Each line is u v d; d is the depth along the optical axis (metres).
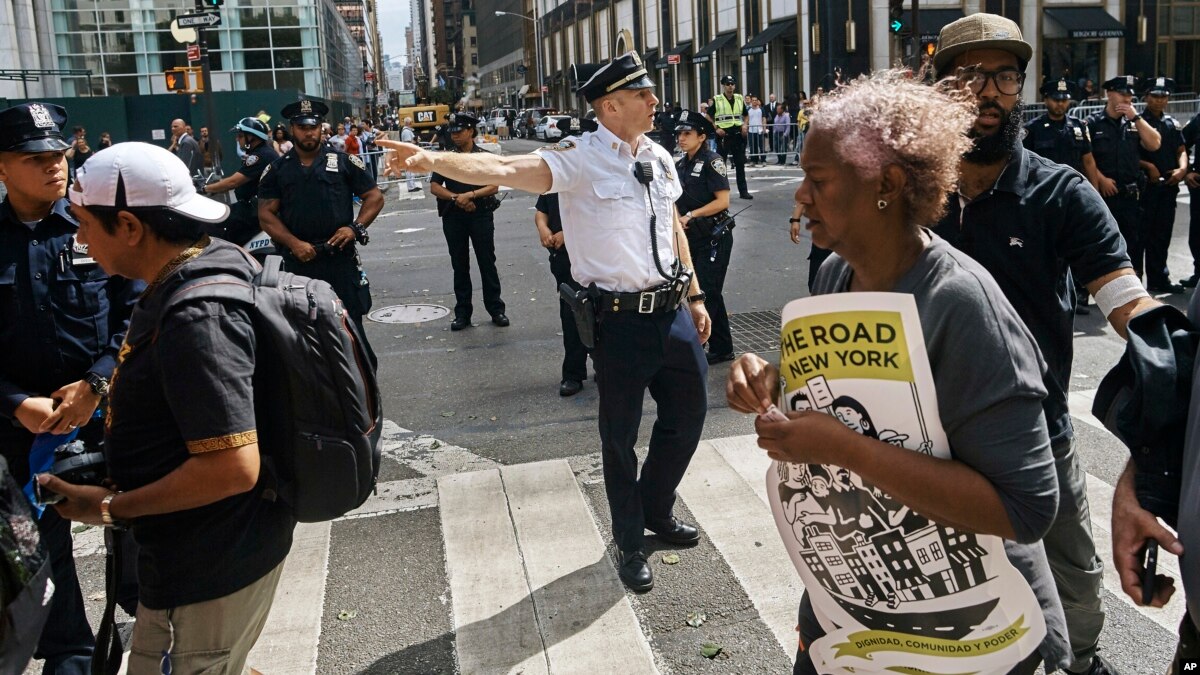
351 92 80.31
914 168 1.58
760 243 12.16
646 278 3.67
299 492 2.21
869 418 1.62
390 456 5.43
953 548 1.64
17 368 2.96
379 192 6.42
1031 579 1.80
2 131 2.85
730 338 7.02
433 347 7.91
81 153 18.52
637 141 3.79
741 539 4.15
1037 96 34.22
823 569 1.80
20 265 2.94
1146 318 1.83
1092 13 34.12
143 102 29.53
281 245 6.17
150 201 2.11
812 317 1.65
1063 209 2.46
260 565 2.22
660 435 4.00
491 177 3.49
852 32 32.00
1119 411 1.82
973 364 1.55
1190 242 8.69
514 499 4.68
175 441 2.12
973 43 2.45
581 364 6.48
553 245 6.52
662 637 3.46
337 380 2.16
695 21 44.50
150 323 2.09
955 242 2.60
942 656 1.72
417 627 3.59
